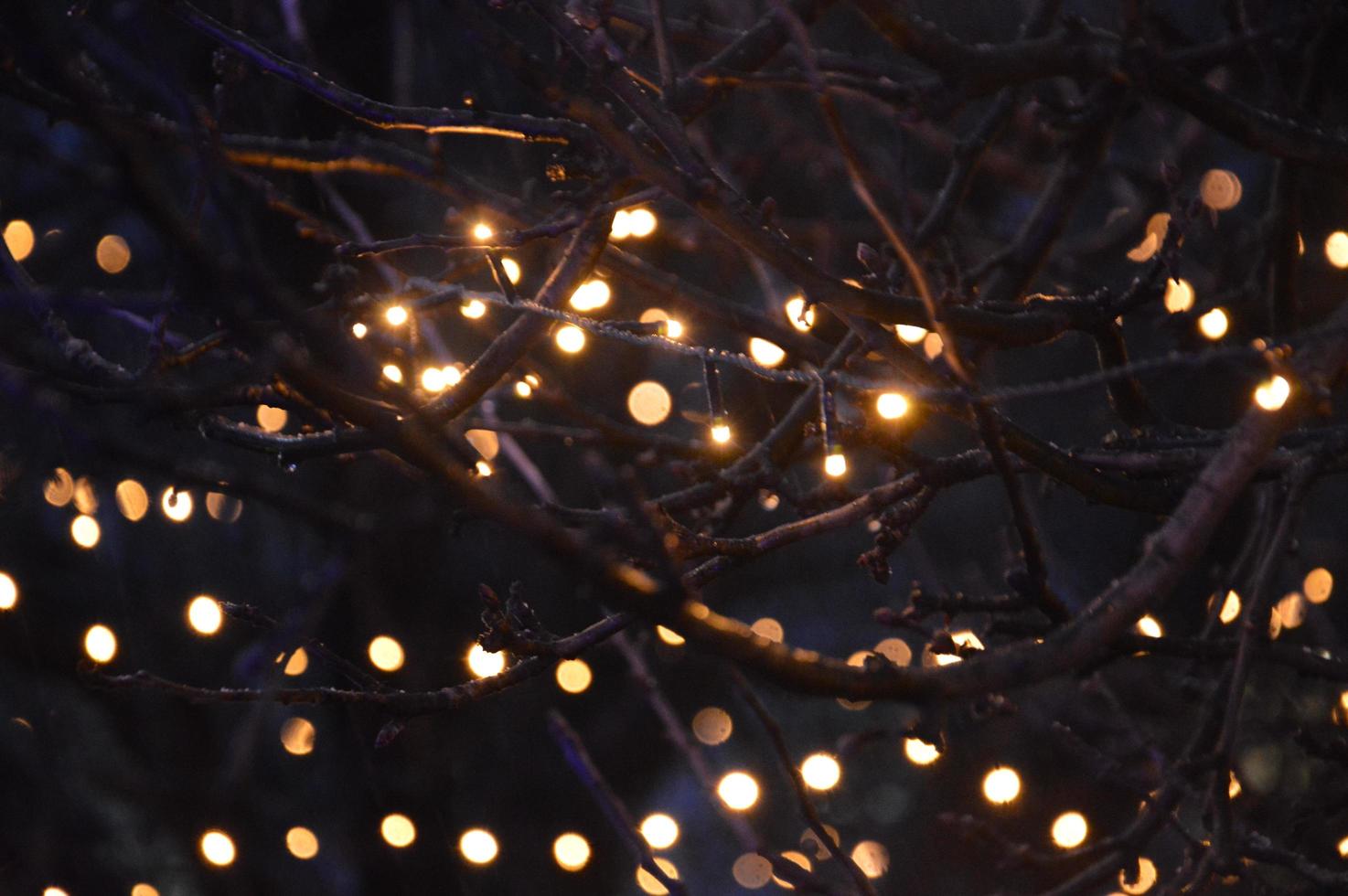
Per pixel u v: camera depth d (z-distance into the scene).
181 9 2.12
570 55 2.24
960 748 5.00
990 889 4.80
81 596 5.07
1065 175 3.13
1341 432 2.58
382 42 4.13
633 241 4.04
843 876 4.78
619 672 5.82
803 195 5.15
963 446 5.05
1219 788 2.39
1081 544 5.44
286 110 3.66
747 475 2.44
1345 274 4.12
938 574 5.35
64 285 4.61
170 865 4.90
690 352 2.08
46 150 3.91
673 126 2.08
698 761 3.60
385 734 2.08
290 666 4.44
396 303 2.30
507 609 2.18
